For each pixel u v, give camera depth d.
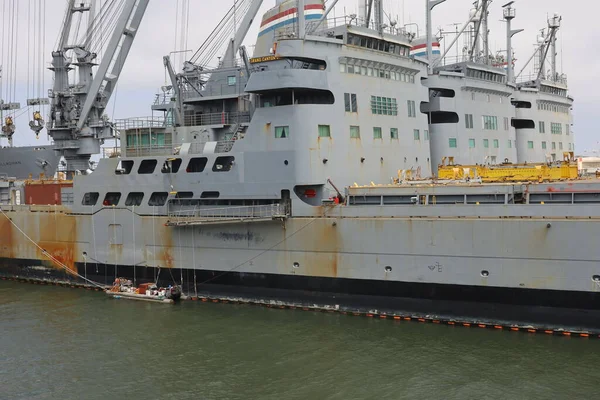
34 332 32.31
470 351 27.50
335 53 36.03
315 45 35.31
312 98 36.03
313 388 24.53
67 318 34.75
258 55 46.00
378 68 38.88
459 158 49.06
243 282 36.41
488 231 29.52
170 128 41.25
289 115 34.38
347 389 24.34
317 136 34.53
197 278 37.88
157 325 32.88
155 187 39.34
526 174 33.62
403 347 28.30
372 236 32.28
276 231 34.81
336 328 31.23
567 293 28.34
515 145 61.47
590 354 26.56
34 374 26.72
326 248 33.53
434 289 31.17
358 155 36.81
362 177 37.06
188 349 29.12
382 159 38.50
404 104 40.91
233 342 29.83
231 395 24.19
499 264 29.52
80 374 26.62
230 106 41.81
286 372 26.09
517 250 29.03
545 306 28.91
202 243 37.28
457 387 24.11
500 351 27.31
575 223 27.75
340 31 37.03
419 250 31.20
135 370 26.91
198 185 37.75
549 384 24.05
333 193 35.09
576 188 28.91
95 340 30.81
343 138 35.94
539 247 28.58
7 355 28.98
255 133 35.72
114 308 36.62
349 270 33.09
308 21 41.75
